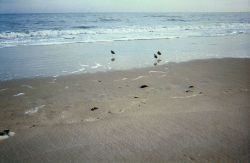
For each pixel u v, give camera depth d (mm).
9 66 11781
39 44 18562
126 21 50094
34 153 3738
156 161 3377
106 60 13438
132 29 31016
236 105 5699
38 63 12539
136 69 11453
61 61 13086
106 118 5355
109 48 17234
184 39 22266
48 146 3941
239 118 4750
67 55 14672
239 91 7668
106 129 4527
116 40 21250
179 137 4043
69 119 5945
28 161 3516
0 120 5984
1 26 35406
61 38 22312
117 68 11664
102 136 4223
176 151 3607
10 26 35656
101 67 11867
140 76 10258
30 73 10633
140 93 8008
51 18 56469
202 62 12836
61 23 42312
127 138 4098
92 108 6605
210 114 5043
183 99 6840
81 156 3586
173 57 14203
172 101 6707
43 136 4332
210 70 11164
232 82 9133
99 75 10445
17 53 14961
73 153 3682
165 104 6406
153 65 12234
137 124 4699
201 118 4824
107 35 25156
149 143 3887
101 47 17641
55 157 3596
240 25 39375
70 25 38281
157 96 7574
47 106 6961
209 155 3465
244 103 5875
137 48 17312
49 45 18188
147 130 4383
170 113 5281
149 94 7852
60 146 3926
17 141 4168
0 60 12992
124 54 15148
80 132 4438
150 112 5621
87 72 10922
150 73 10727
